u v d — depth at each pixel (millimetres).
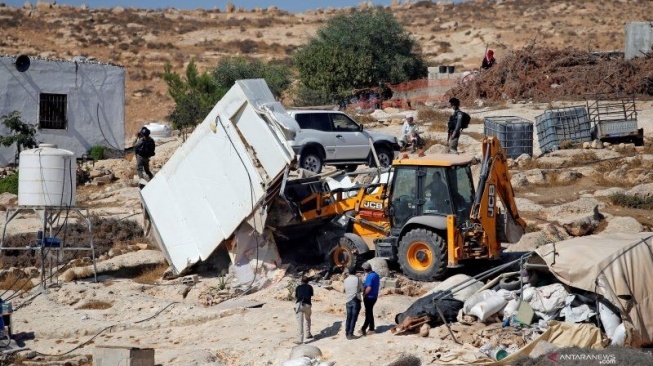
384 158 56469
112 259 44250
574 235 42188
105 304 38094
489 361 27500
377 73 92062
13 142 64625
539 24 164125
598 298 28844
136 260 43844
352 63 90250
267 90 40219
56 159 39938
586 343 28047
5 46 154250
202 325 34875
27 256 44562
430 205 36719
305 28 178000
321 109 56594
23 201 40188
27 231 48750
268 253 39406
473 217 36125
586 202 46250
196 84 88812
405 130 61844
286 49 161250
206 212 40375
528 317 29672
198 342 32719
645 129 63344
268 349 30438
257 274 39156
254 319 34250
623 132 58594
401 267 36594
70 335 34969
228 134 39344
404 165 37500
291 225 39250
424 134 65125
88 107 69812
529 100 78000
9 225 50281
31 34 165375
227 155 39531
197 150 40438
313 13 196875
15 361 31844
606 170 52906
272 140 38469
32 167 39906
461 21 173500
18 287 40969
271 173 38625
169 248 41500
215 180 39969
